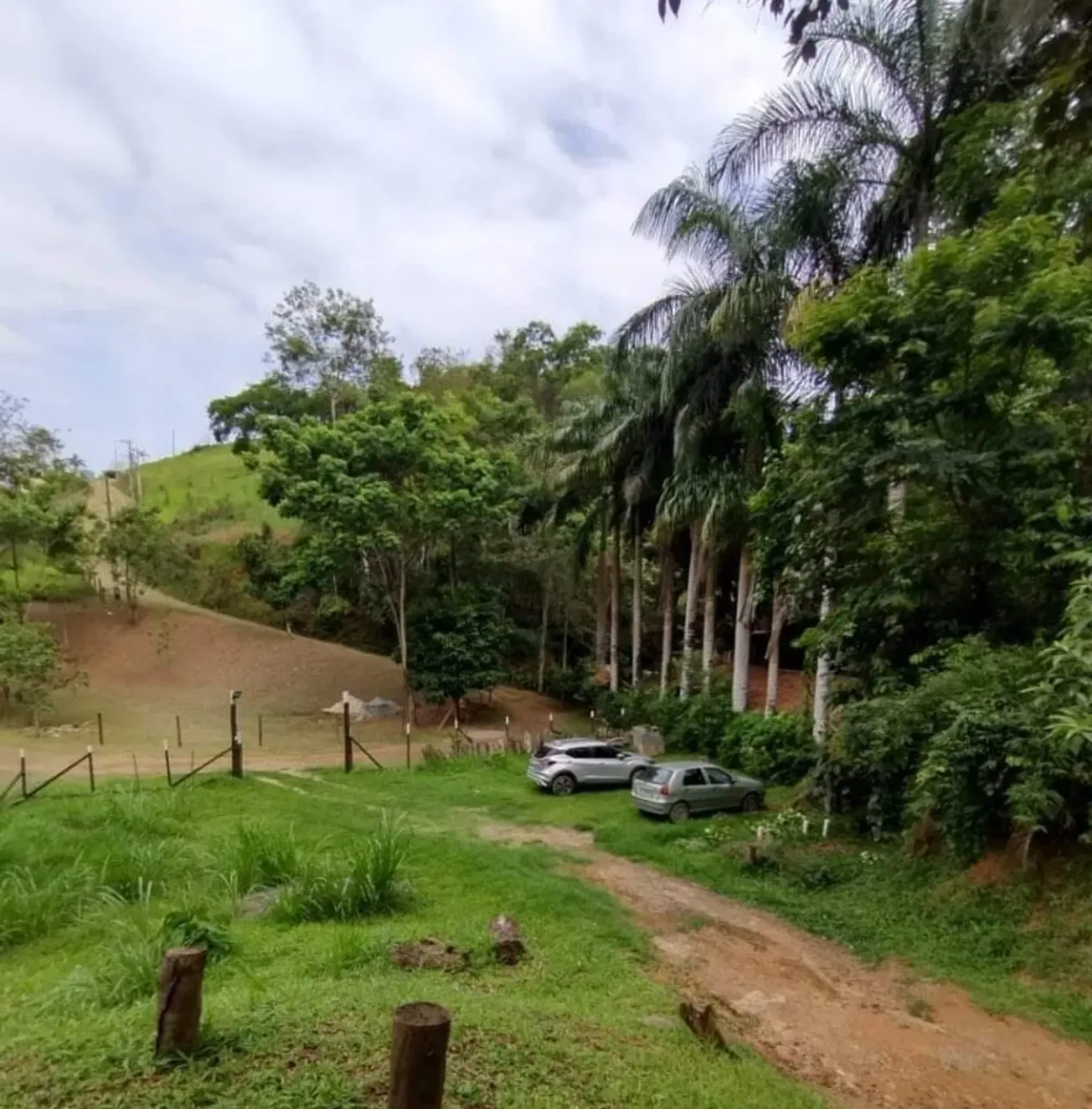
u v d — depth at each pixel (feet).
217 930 24.88
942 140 47.85
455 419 123.13
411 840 40.45
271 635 117.19
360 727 92.84
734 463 69.15
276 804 54.13
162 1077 13.76
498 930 27.12
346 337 155.63
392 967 23.99
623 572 117.60
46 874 34.53
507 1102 13.84
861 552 43.98
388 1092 12.50
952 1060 23.61
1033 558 34.86
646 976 27.35
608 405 86.28
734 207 59.52
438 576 104.58
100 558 119.55
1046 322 31.58
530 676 114.21
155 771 68.08
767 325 58.54
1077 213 36.11
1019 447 35.60
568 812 57.31
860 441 38.22
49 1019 19.76
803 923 35.19
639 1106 14.94
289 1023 16.12
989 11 33.47
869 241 53.98
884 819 43.93
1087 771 29.40
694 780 54.24
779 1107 17.35
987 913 32.65
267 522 144.87
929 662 42.04
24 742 78.79
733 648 110.22
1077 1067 23.21
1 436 115.44
